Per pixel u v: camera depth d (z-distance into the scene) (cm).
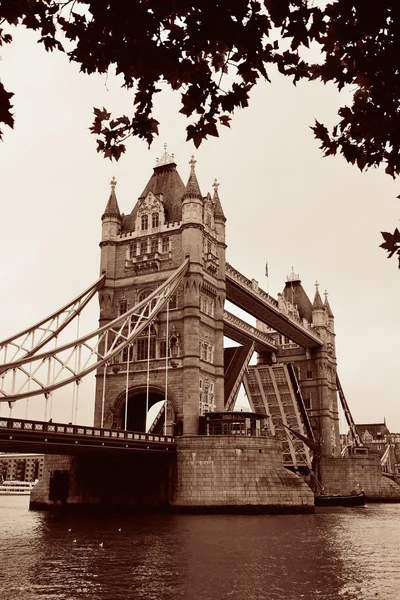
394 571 2980
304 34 773
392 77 811
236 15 748
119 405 7600
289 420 9581
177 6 743
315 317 12331
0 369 5262
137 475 6831
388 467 17788
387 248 934
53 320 7162
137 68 798
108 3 745
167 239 7912
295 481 6738
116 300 8031
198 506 6412
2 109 736
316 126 901
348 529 5069
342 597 2377
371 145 895
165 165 8644
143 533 4491
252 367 9300
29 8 782
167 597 2361
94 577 2762
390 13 738
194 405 7081
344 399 13412
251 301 9369
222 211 8419
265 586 2588
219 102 834
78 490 7169
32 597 2344
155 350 7500
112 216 8319
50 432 5019
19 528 4888
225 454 6550
